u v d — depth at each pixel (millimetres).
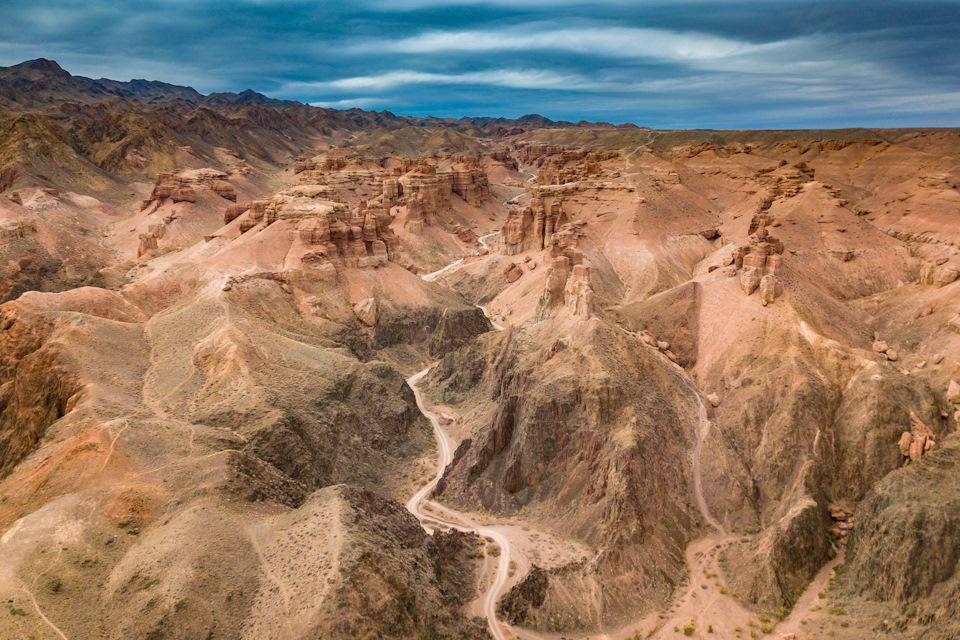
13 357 98750
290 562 55125
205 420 84625
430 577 62281
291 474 82812
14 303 105500
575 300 106438
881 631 58156
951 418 80188
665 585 68188
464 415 110875
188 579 51688
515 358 106938
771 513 77750
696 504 80062
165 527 59156
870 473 78812
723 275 116000
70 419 78000
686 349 108188
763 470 83000
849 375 90188
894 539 64000
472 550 73312
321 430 91062
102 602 51344
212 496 64750
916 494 67125
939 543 60656
